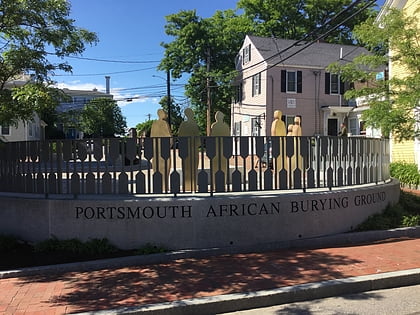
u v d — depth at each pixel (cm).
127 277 573
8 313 456
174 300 480
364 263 613
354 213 798
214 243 693
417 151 1504
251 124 3080
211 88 3538
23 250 706
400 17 905
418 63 872
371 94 950
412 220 845
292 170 843
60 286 545
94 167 735
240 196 713
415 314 460
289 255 668
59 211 708
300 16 3678
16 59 675
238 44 3647
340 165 816
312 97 2906
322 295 516
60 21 695
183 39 3569
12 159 796
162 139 714
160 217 685
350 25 3562
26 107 669
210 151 719
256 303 488
